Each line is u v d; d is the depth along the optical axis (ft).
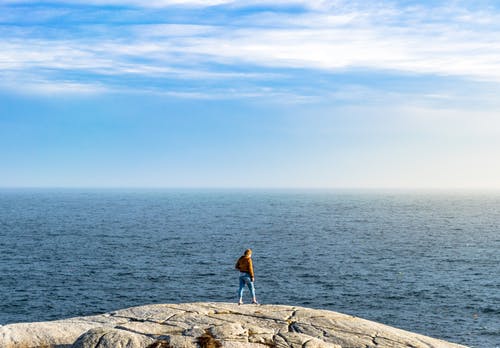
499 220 604.90
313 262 264.72
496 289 204.85
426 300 185.37
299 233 416.87
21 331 53.57
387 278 224.74
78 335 53.78
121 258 270.46
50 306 169.99
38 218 556.92
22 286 198.18
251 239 368.89
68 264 248.93
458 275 234.99
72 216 596.29
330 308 172.86
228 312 58.75
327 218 608.19
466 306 177.27
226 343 48.42
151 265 249.55
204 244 336.08
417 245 344.28
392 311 170.19
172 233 405.80
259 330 52.49
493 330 150.61
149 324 54.54
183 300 180.55
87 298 181.47
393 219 603.26
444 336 145.18
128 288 197.88
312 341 49.39
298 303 178.60
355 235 405.39
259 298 184.34
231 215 648.79
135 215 627.87
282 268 245.04
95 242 339.16
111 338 47.75
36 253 283.79
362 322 56.59
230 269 241.14
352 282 214.69
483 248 332.39
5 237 360.48
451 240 377.50
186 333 50.39
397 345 50.44
